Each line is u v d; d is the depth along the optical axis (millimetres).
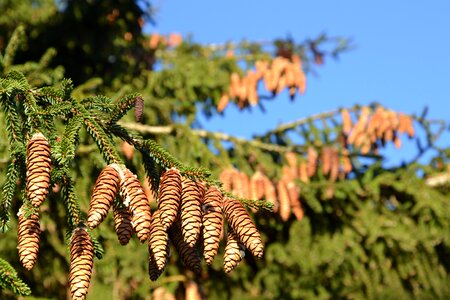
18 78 2541
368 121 7938
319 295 7910
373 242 7930
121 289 6371
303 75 8125
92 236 2316
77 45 9062
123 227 2260
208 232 2193
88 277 2215
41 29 8945
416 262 8070
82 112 2486
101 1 8953
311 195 7203
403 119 8016
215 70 8297
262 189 6750
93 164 5535
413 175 7930
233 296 7758
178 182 2242
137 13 9203
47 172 2234
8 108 2475
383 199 8094
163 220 2148
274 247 7703
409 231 7832
